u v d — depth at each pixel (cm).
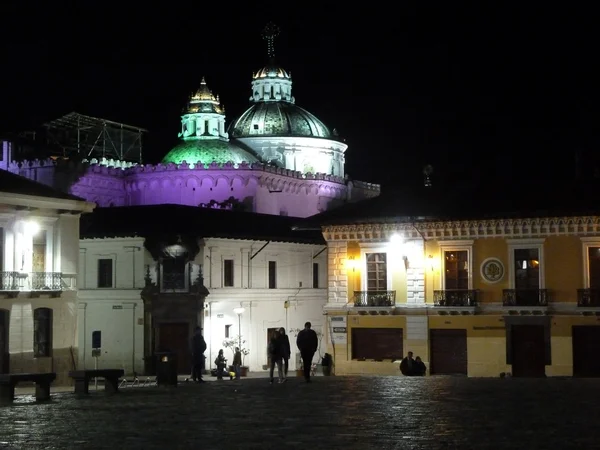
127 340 6119
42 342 4950
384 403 2277
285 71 10831
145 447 1595
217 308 6306
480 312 4938
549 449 1526
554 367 4781
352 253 5238
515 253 4906
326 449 1542
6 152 9088
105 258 6244
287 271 7006
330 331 5228
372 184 10850
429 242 5084
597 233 4741
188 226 6253
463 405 2214
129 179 9181
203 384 3234
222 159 9362
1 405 2422
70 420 2022
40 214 4947
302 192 9612
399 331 5103
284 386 2925
